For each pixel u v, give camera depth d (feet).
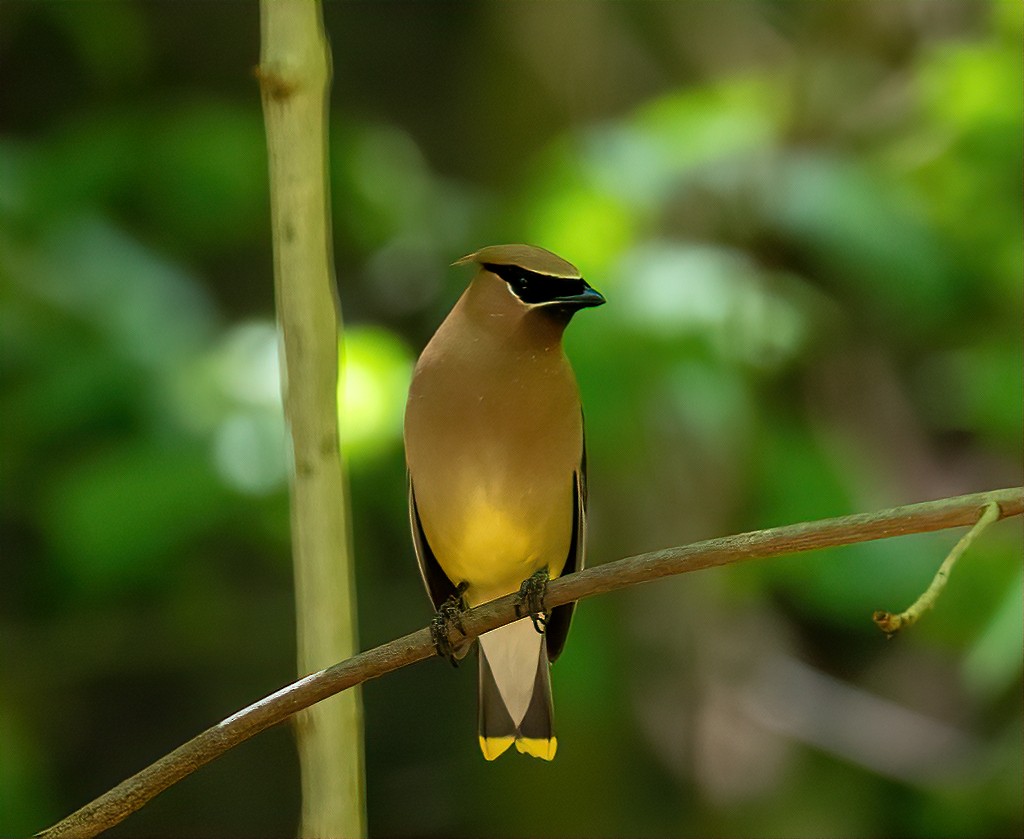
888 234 35.37
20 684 41.42
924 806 41.01
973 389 37.27
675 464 35.45
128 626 41.45
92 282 34.53
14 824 36.32
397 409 34.04
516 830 40.42
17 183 36.29
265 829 48.73
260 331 34.55
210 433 33.06
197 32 50.29
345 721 18.20
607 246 34.96
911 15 42.29
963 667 39.52
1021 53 37.70
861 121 40.24
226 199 38.47
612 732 39.34
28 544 44.32
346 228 40.40
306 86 17.95
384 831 46.75
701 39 48.60
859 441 42.78
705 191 36.68
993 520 16.03
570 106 44.19
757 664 41.60
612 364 32.17
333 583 17.98
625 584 17.72
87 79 49.03
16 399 33.81
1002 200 37.55
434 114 51.03
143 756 47.42
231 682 46.93
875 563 35.35
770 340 34.71
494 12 45.16
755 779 41.14
